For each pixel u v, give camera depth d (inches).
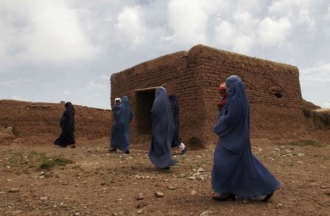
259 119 571.2
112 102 693.9
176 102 388.8
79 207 202.5
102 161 374.0
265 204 198.4
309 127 675.4
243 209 188.9
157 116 324.8
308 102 862.5
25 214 190.5
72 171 316.5
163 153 322.7
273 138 578.2
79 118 1064.2
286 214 180.1
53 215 188.5
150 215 185.2
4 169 336.5
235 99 202.7
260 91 585.3
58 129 986.7
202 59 503.8
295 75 665.6
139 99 629.3
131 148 575.2
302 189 233.3
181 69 534.0
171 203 205.9
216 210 188.1
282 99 626.2
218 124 206.8
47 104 1011.3
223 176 202.1
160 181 271.3
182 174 299.3
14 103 987.9
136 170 320.5
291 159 374.9
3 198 226.7
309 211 184.2
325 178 270.5
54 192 241.0
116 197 223.8
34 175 306.8
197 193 230.1
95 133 1082.7
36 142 922.7
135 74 630.5
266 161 364.2
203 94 495.5
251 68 575.8
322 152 434.9
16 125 937.5
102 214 189.2
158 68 581.0
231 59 543.2
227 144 203.2
